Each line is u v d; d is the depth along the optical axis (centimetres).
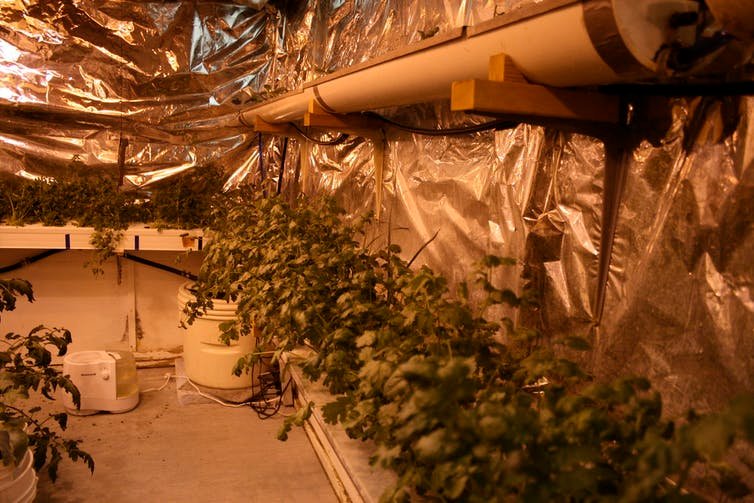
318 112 240
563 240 157
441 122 218
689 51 92
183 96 420
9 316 398
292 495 253
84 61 401
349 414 124
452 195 211
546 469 79
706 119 119
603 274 142
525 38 110
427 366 89
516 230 175
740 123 113
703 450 60
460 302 128
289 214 235
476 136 198
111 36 401
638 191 134
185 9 405
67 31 394
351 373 141
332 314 164
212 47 419
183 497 249
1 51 386
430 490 113
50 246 365
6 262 391
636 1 87
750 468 107
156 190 417
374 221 273
